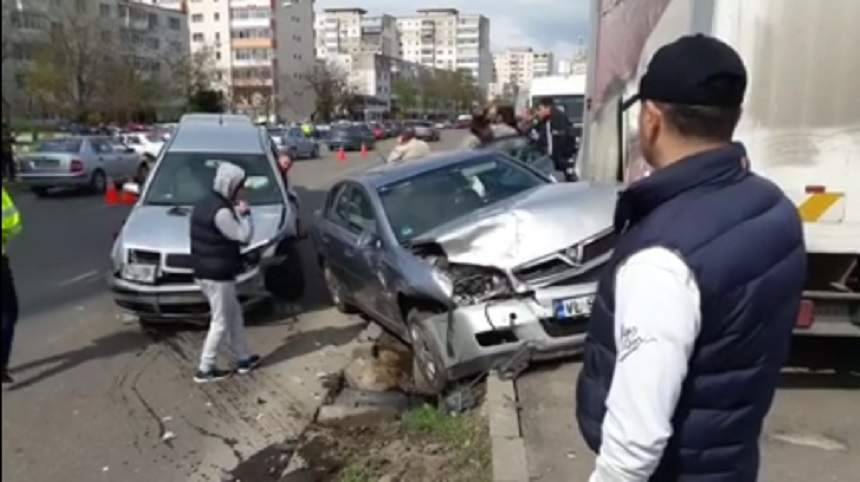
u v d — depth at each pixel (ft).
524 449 12.40
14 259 32.24
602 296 5.35
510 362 15.66
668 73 4.93
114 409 16.20
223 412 16.03
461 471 12.28
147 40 249.34
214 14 340.39
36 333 21.67
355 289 21.67
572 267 15.98
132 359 19.52
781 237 4.88
